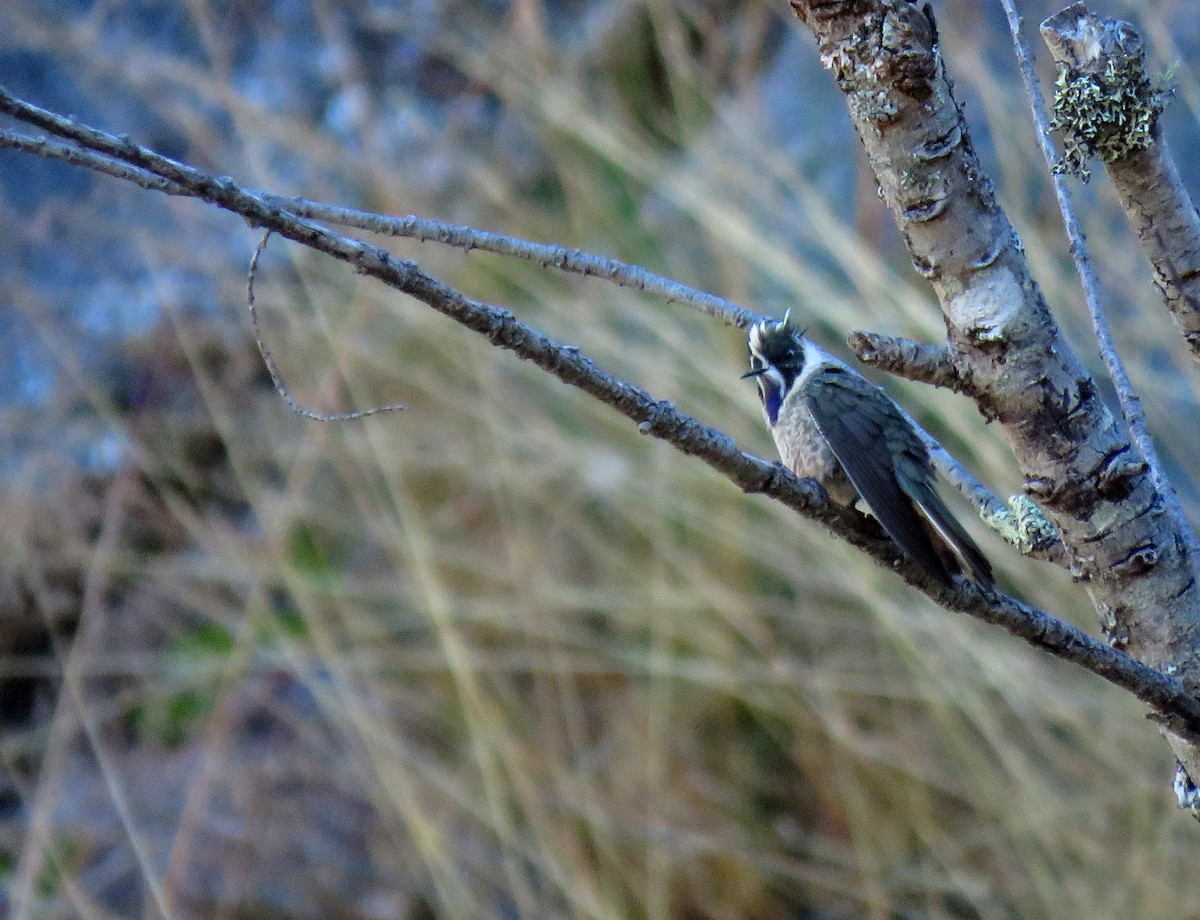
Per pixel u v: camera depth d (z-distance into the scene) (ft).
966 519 35.55
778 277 39.60
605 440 40.06
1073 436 14.64
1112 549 14.85
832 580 36.47
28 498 41.45
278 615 41.39
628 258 42.73
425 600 37.70
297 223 13.21
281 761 39.58
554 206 46.83
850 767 36.35
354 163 43.29
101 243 47.01
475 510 41.63
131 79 44.57
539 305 42.24
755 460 15.90
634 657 37.55
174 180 12.82
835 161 46.39
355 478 41.98
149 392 43.91
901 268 40.98
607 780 37.65
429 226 16.93
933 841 34.81
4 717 41.75
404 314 40.06
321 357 42.22
